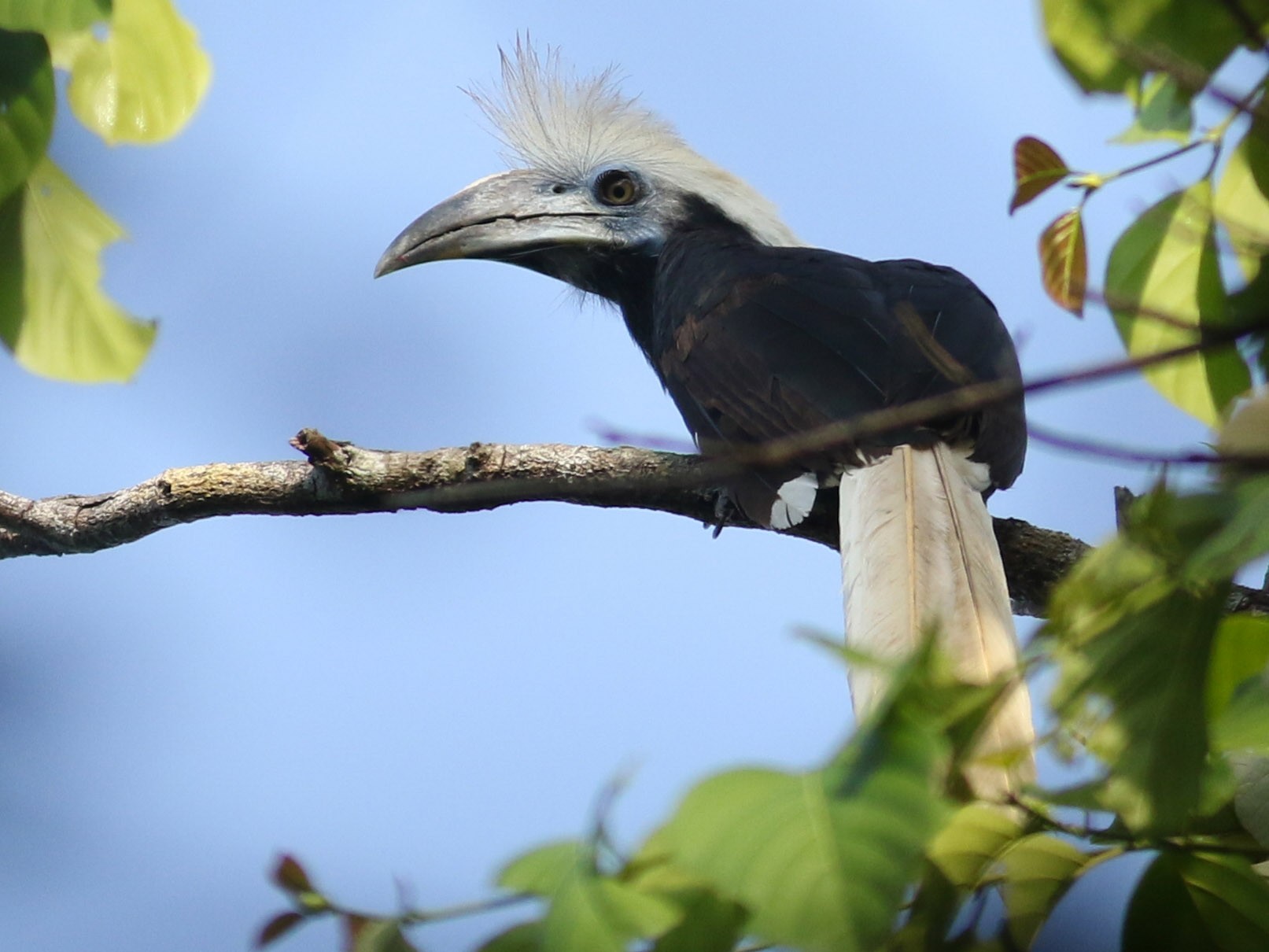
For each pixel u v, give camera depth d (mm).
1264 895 5039
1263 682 5176
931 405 4895
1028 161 7141
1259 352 5531
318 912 4902
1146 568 4559
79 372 8336
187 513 10539
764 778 4059
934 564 8008
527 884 4324
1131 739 4621
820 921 3764
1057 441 4395
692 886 4371
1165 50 6223
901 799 3912
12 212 8055
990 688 4273
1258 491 4219
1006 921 5172
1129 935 5148
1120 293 7078
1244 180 6891
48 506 10812
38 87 6828
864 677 6012
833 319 11086
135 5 7723
